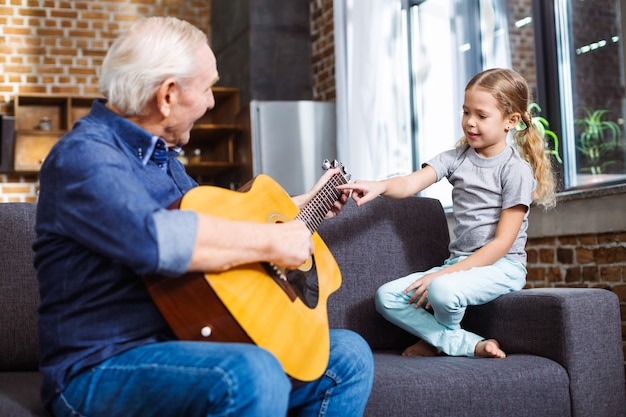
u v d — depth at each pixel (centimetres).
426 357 222
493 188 252
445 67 516
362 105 518
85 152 142
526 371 203
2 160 682
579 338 210
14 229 212
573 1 408
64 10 731
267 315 153
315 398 168
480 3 481
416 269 253
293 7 684
